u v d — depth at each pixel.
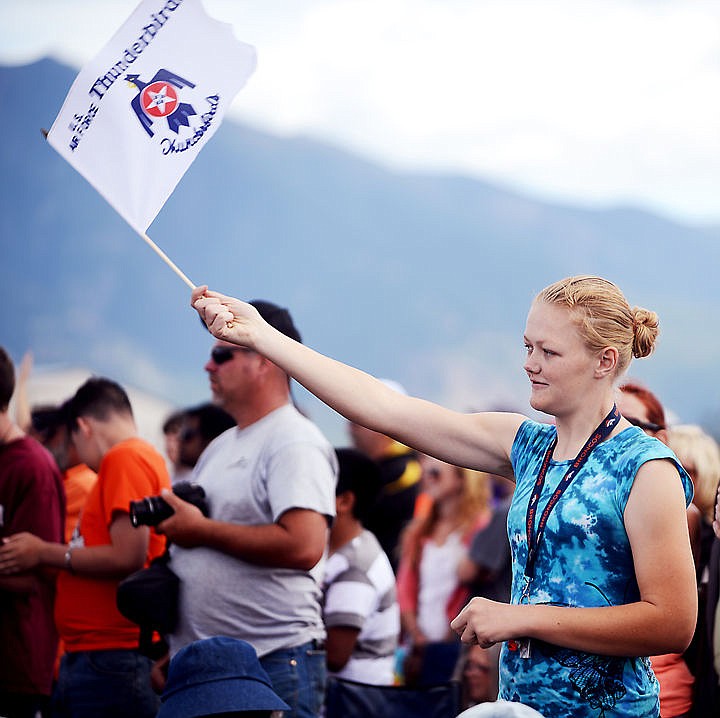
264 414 14.19
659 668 12.73
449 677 17.22
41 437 20.30
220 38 10.77
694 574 8.20
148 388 135.75
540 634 8.12
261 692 10.54
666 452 8.31
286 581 13.64
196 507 13.77
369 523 21.20
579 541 8.33
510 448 9.33
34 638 15.91
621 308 8.60
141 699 14.91
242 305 9.74
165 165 10.55
